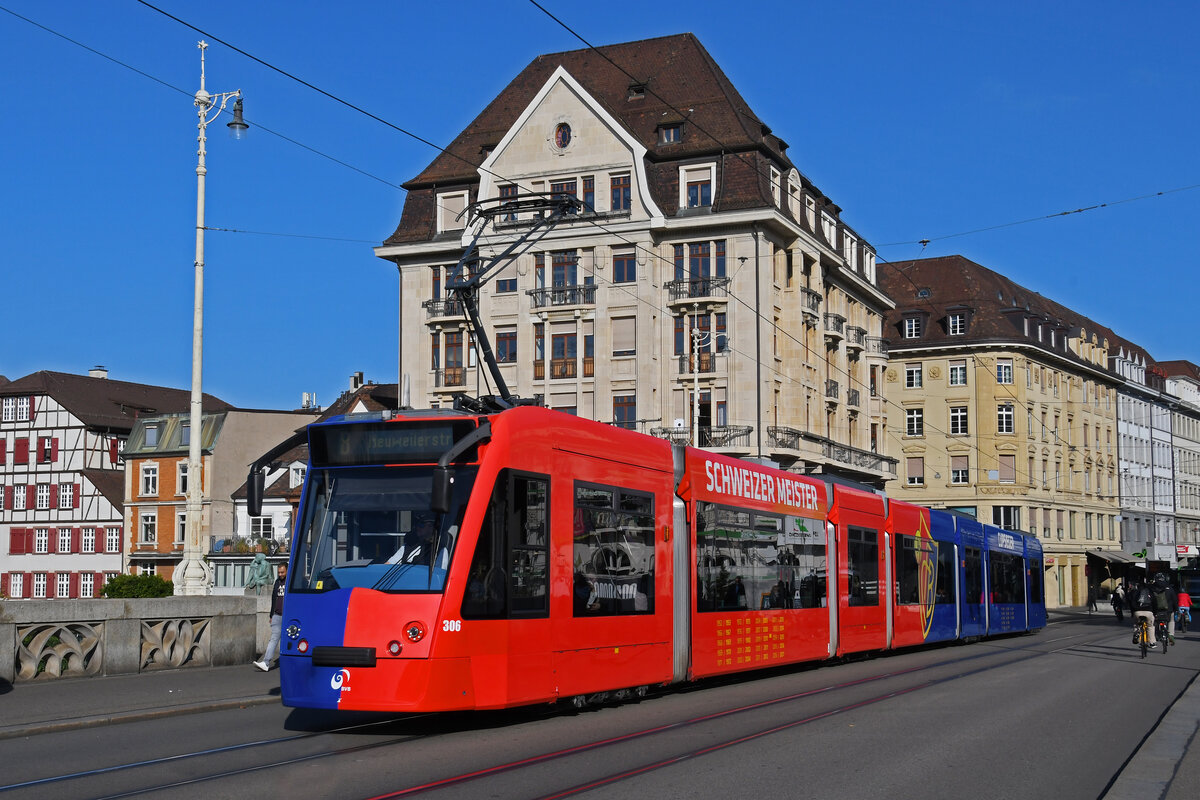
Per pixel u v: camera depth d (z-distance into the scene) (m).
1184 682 22.03
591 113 54.28
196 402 25.14
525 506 14.13
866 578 26.12
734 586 19.61
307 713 15.75
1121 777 10.60
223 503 79.19
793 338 55.16
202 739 13.16
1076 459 86.44
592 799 9.66
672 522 17.72
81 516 83.00
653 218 52.91
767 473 21.47
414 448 13.69
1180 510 107.00
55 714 14.66
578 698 15.27
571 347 54.28
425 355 57.16
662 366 53.16
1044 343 82.44
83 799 9.68
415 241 57.50
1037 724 15.10
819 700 17.56
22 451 85.31
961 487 78.50
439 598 12.91
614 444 16.28
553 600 14.52
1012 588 39.53
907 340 80.19
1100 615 70.50
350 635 12.92
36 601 17.83
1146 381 101.88
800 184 56.78
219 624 21.08
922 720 15.23
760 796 9.86
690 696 18.17
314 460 14.03
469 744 12.72
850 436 64.19
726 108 54.56
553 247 54.50
